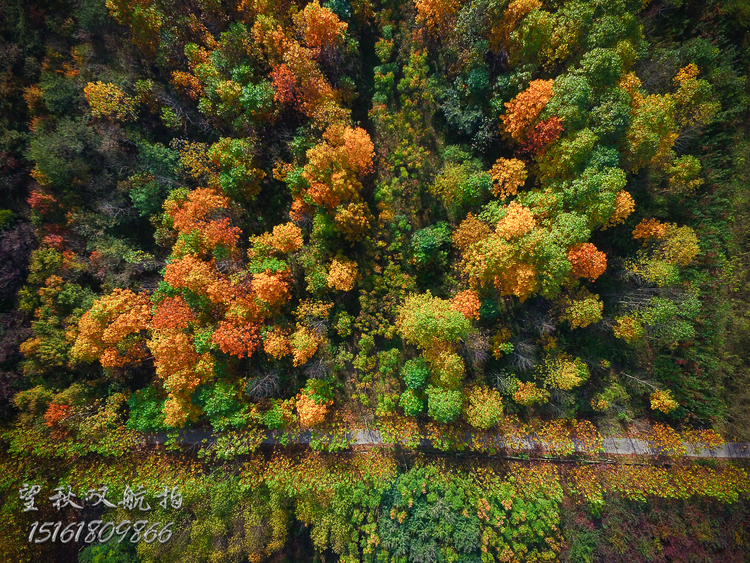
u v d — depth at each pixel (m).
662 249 26.34
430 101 28.06
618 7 22.52
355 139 23.88
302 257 27.34
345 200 26.70
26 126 27.19
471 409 26.25
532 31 22.20
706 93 24.95
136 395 28.02
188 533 28.42
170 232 27.31
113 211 27.47
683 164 26.09
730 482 27.92
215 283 25.23
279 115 26.61
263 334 26.53
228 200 27.42
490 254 22.92
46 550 28.08
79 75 26.95
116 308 25.61
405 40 28.42
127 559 28.00
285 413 27.28
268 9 25.09
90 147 26.52
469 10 23.14
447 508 28.27
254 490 28.58
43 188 26.80
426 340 24.95
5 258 26.08
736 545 28.06
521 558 28.45
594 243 28.66
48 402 26.94
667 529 28.53
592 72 21.98
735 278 27.61
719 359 28.31
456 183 25.28
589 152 22.86
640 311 25.97
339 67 27.19
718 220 27.67
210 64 25.72
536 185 26.14
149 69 28.31
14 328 26.48
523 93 22.72
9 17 25.80
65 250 27.16
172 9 25.34
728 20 25.75
